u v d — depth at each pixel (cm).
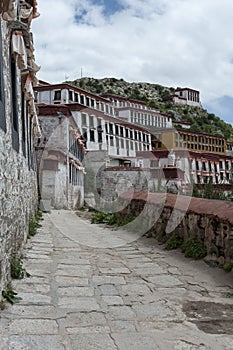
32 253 734
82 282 546
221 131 7188
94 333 364
